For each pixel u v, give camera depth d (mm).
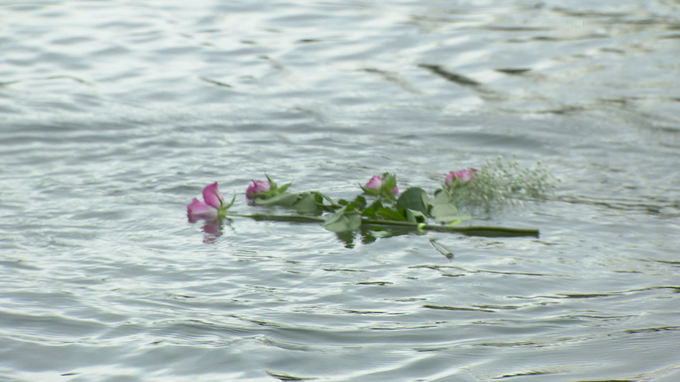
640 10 15750
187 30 13922
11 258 5469
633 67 11922
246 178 7586
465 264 5520
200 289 5000
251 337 4254
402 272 5363
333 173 7781
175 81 11148
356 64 12219
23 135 8680
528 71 11852
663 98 10438
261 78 11414
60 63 11914
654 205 6891
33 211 6477
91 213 6488
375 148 8633
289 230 6285
